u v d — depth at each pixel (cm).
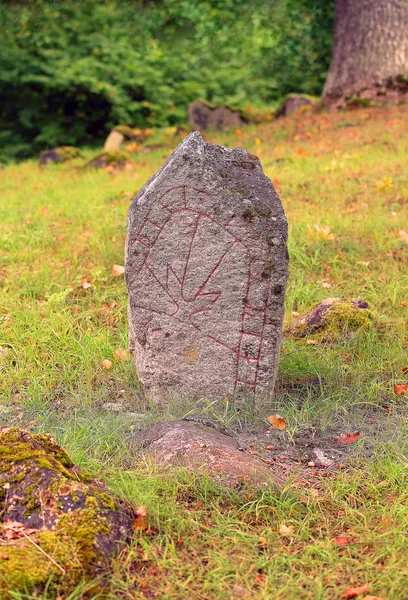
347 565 275
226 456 314
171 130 1125
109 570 265
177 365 376
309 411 367
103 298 470
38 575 254
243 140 948
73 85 1137
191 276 367
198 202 361
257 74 1267
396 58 965
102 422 348
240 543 284
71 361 412
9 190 806
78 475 295
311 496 307
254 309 368
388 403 378
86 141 1193
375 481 316
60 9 1192
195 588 266
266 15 1247
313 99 1093
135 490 296
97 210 635
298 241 537
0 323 446
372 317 440
